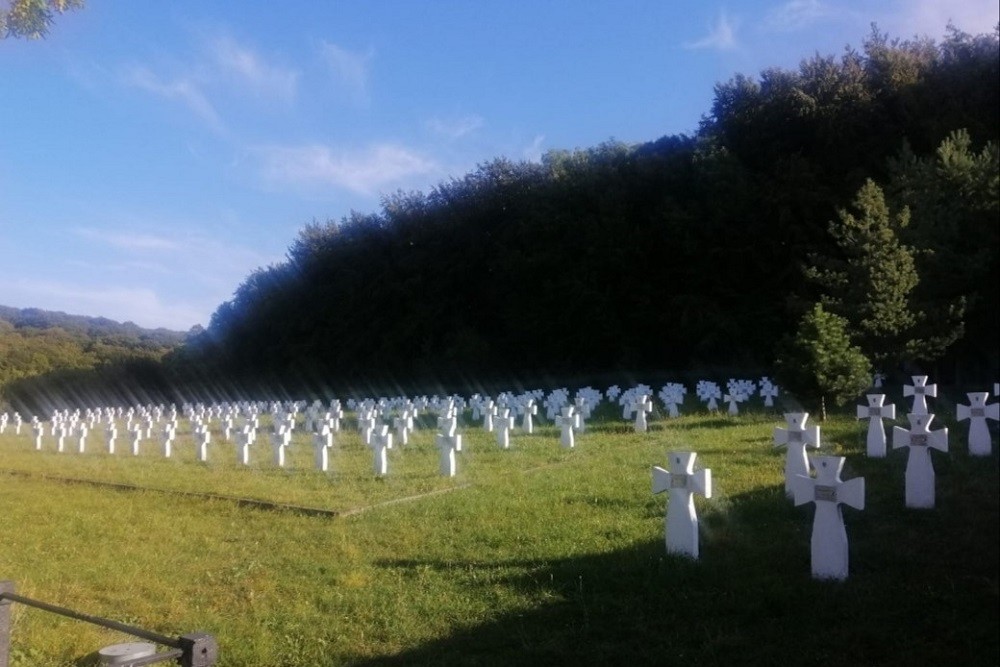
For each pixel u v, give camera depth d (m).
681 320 39.25
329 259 56.91
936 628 6.27
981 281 26.45
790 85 39.16
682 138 47.66
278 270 59.47
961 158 27.39
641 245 42.47
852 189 35.62
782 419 22.16
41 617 7.71
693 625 6.64
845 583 7.35
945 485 11.54
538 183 50.75
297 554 9.84
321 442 17.09
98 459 21.45
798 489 7.77
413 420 25.72
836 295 26.27
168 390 58.09
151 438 26.75
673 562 8.18
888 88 36.62
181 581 8.95
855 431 18.23
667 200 41.03
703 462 14.78
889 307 24.48
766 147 39.91
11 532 11.65
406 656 6.48
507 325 47.56
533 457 17.28
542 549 9.21
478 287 51.97
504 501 12.11
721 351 38.53
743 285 39.56
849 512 10.10
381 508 12.21
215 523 11.94
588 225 44.12
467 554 9.27
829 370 20.48
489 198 52.31
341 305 55.22
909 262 24.80
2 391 52.66
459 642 6.69
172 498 14.09
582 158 50.06
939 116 34.44
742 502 11.02
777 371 21.59
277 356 57.69
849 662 5.80
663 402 27.28
